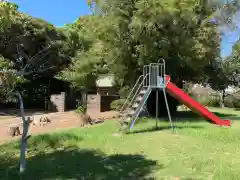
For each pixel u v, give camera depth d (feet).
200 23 60.39
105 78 89.61
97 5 54.65
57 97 81.15
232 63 93.15
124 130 41.11
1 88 25.00
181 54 56.65
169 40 52.95
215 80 91.09
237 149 29.73
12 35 71.92
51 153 29.86
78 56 75.66
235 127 46.83
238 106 105.81
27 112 75.97
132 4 51.85
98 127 45.68
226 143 32.83
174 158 25.98
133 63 56.75
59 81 96.73
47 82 94.63
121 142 33.71
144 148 30.42
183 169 22.62
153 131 41.63
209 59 64.54
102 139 35.50
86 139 36.14
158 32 51.75
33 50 83.41
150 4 49.16
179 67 59.93
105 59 59.77
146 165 23.93
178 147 30.63
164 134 38.88
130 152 28.91
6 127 49.37
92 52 67.26
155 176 20.98
